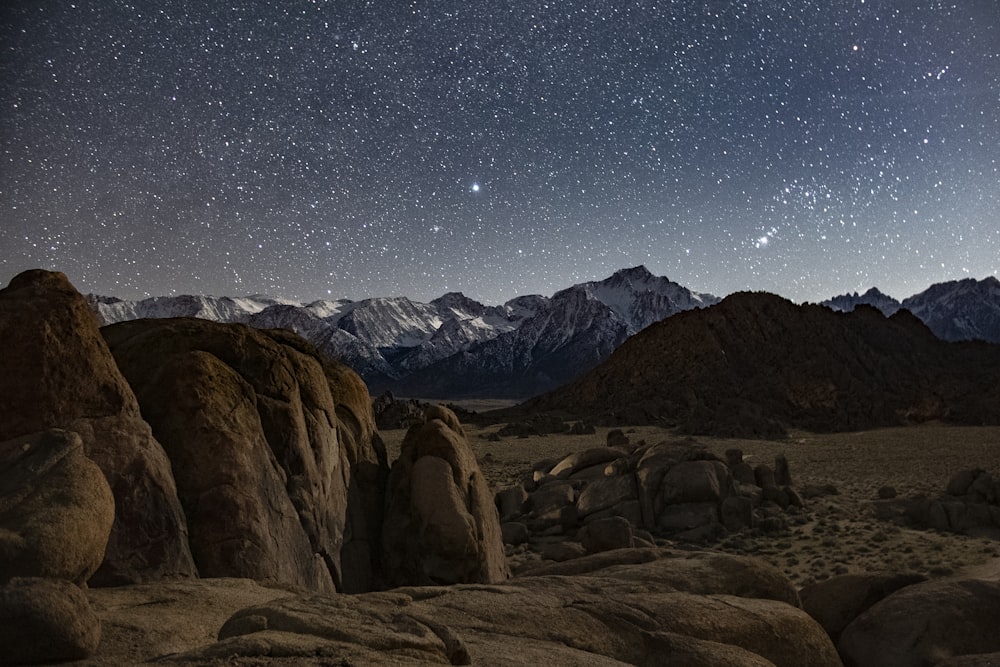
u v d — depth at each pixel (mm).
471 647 5855
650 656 6719
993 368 88812
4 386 8258
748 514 24875
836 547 21891
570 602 7340
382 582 13297
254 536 10031
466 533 12898
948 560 19391
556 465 33531
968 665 7336
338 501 13156
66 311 8891
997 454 44344
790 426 71375
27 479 6801
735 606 7945
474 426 83812
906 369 90375
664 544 22859
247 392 11414
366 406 16078
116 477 8781
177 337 11641
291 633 5145
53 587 5273
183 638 6355
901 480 34594
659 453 26672
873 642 8516
